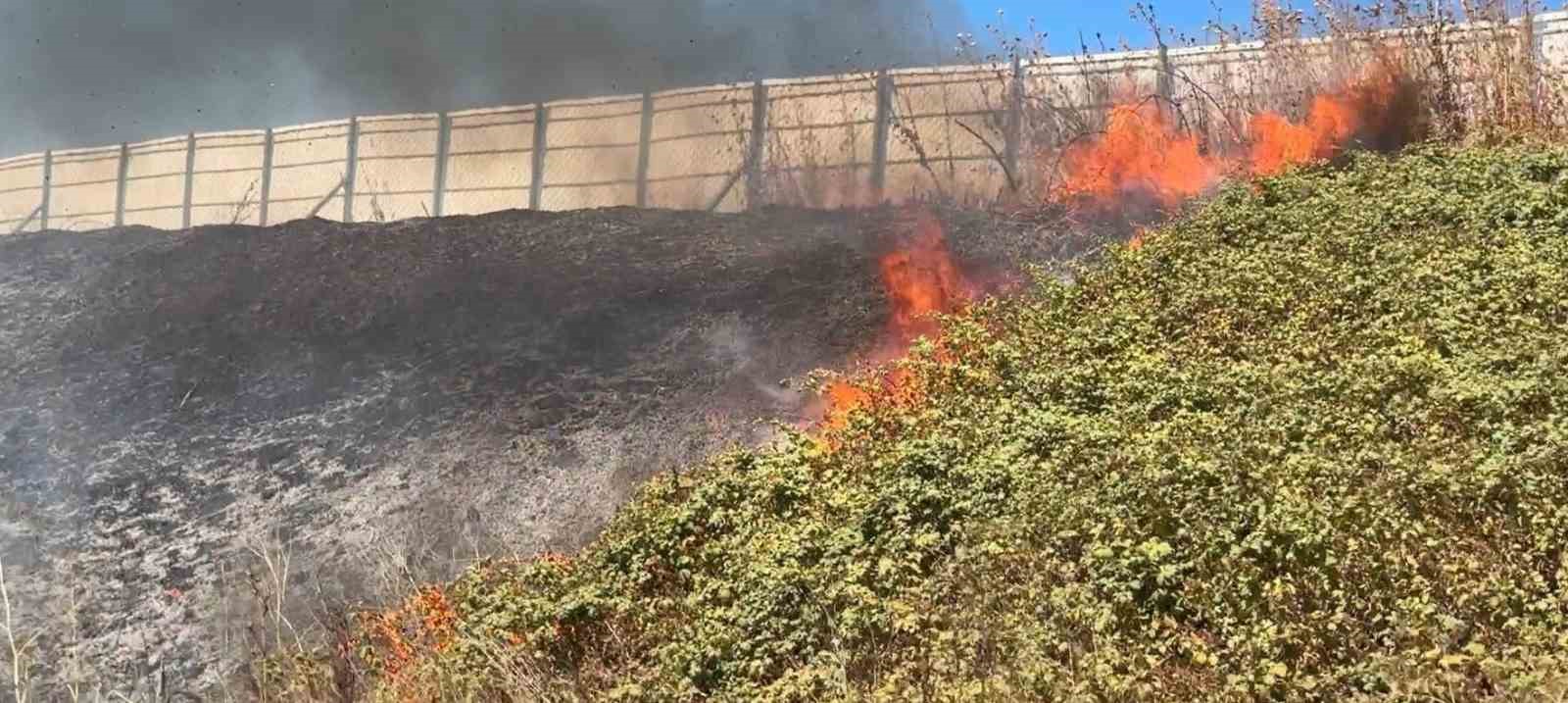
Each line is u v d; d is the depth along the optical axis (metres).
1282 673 5.28
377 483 10.54
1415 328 8.30
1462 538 6.00
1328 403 7.43
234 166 26.58
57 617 9.36
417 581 8.90
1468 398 7.05
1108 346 9.10
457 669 6.96
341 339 13.50
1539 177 11.18
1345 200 11.18
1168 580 6.07
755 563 7.25
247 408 12.24
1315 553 5.92
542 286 14.16
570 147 21.97
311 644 8.34
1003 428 8.04
